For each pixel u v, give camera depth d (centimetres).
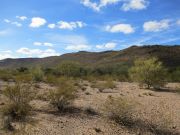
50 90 1625
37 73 3341
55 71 4788
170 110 1738
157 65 2992
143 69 2975
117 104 1479
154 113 1614
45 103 1648
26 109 1344
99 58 19900
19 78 2706
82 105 1680
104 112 1539
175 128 1377
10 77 3322
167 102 2014
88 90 2483
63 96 1550
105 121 1379
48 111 1486
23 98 1395
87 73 5350
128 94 2356
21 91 1425
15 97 1380
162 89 2898
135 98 2111
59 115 1424
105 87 2736
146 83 2955
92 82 3478
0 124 1122
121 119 1403
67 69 4691
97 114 1498
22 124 1169
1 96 1722
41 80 3266
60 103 1529
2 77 3164
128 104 1538
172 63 13150
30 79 2931
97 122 1352
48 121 1287
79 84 2989
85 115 1459
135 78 3091
